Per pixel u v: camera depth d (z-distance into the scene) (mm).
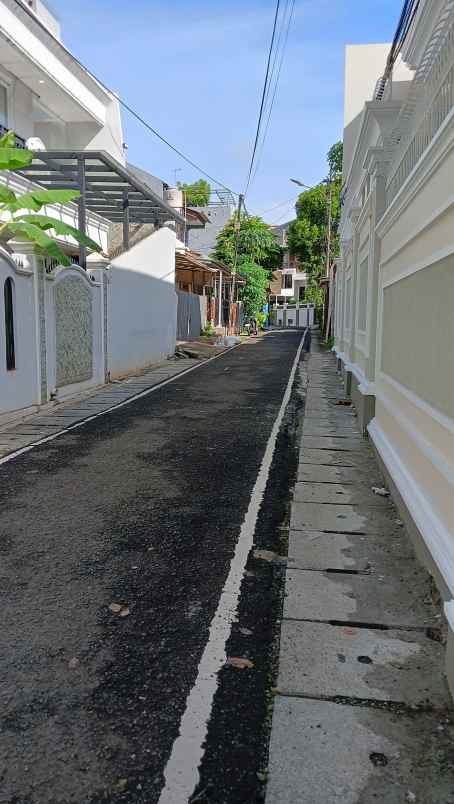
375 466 6348
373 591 3557
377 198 7379
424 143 4523
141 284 15734
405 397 4781
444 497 3375
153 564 3957
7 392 8477
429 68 4418
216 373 15680
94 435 7883
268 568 3912
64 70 14867
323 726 2426
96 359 12406
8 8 11859
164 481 5824
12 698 2604
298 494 5387
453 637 2596
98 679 2740
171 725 2445
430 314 3928
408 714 2490
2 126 13758
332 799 2076
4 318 8328
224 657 2916
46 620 3248
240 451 7066
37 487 5605
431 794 2090
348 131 15977
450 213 3463
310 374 15828
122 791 2121
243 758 2270
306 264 46250
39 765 2232
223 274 34219
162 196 30250
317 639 3047
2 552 4129
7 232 10258
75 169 12586
